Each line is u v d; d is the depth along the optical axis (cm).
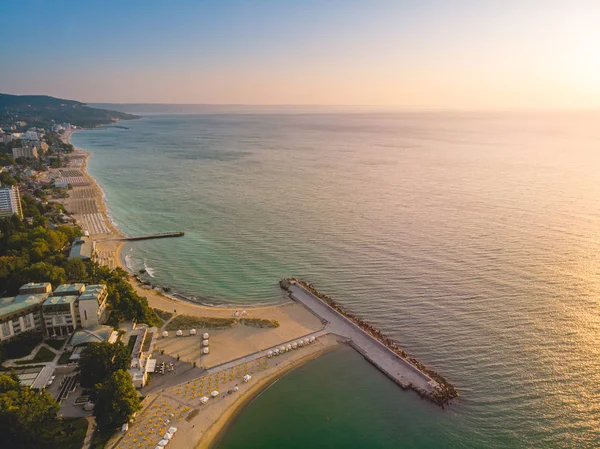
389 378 17025
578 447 13650
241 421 14988
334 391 16388
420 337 19325
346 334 19800
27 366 16862
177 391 16075
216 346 18825
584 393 15700
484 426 14600
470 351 18188
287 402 15862
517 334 19075
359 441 14250
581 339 18575
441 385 16200
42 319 18988
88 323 19275
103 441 13662
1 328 17950
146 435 14025
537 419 14738
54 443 13500
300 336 19662
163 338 19288
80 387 15975
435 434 14438
